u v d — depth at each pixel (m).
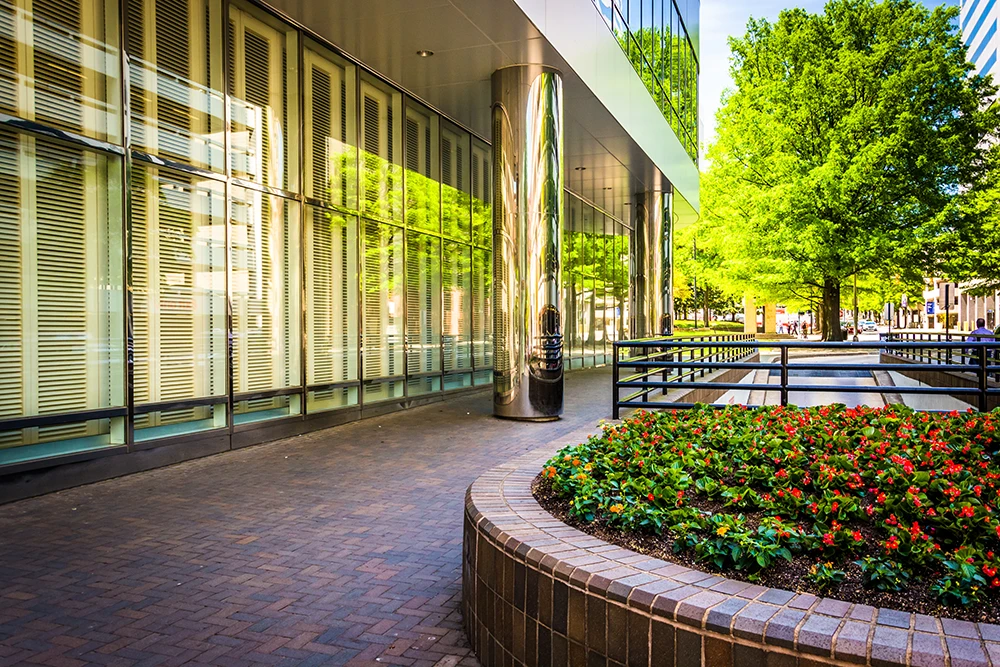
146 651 3.79
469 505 4.07
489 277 17.59
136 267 8.23
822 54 31.92
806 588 2.88
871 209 30.75
